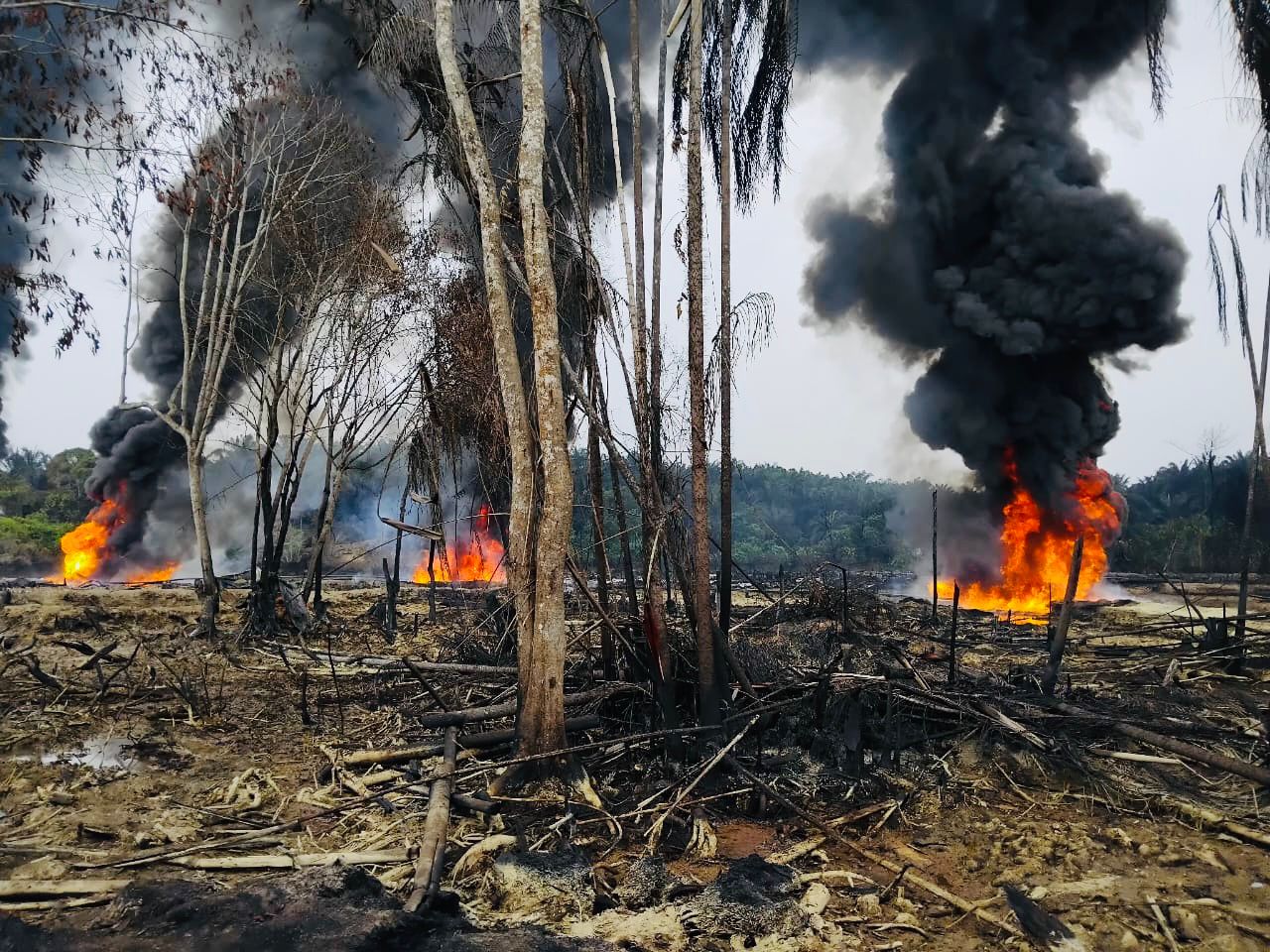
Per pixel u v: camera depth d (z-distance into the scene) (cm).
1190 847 635
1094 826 683
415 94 973
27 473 6016
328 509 1859
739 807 725
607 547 1078
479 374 1150
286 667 1325
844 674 937
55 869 572
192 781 780
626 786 767
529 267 754
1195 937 498
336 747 890
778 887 550
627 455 945
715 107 1050
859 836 670
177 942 462
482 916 525
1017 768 802
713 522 2914
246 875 577
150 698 1088
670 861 620
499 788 720
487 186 782
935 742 870
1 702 1022
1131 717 940
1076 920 521
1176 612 2034
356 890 533
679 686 922
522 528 777
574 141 967
